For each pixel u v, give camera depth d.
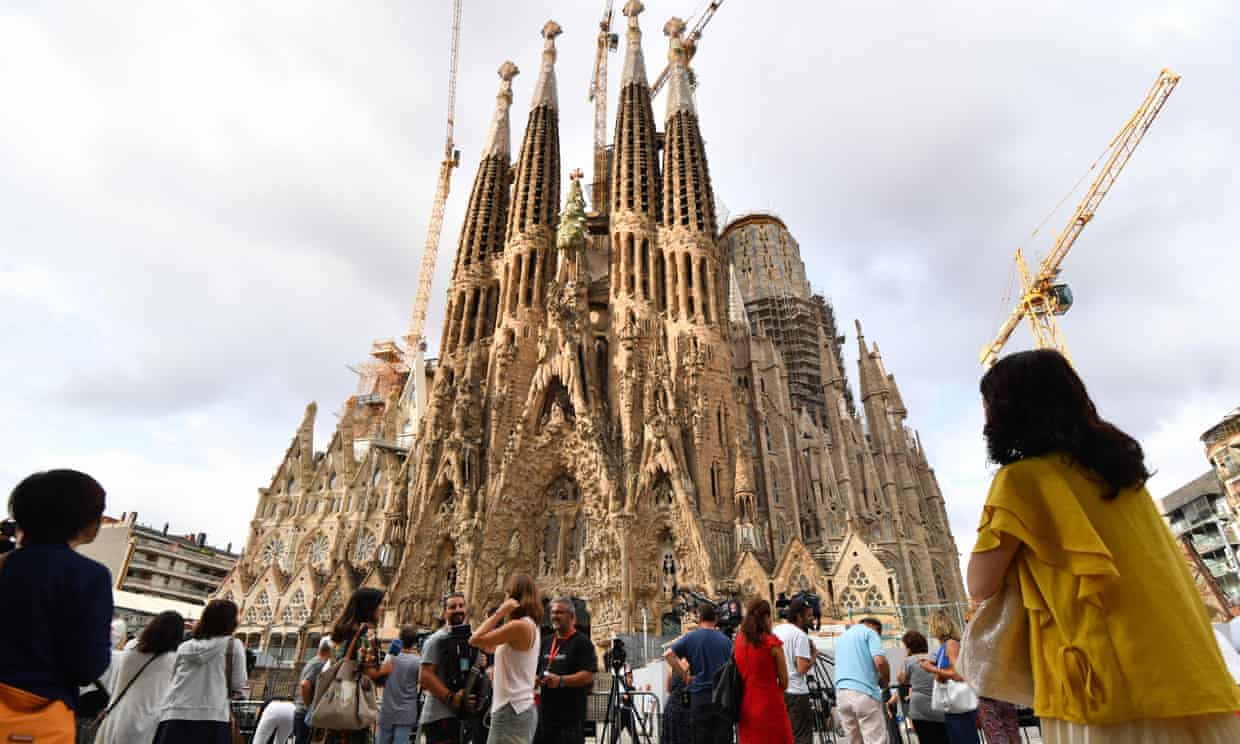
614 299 81.19
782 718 9.97
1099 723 3.88
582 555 66.69
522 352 81.25
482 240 96.25
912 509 92.88
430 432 79.00
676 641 12.22
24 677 5.47
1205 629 3.98
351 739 10.39
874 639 12.76
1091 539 4.04
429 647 11.27
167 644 10.69
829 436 91.75
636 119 94.19
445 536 71.88
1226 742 3.73
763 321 105.69
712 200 88.50
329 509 98.44
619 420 73.56
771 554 67.56
